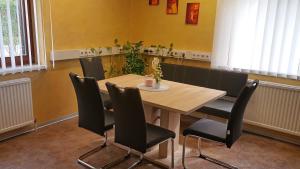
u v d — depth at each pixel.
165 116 2.67
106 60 4.30
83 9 3.73
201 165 2.67
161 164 2.62
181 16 4.00
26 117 3.15
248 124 3.62
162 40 4.30
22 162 2.61
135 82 2.99
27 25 3.11
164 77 3.95
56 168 2.53
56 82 3.57
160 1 4.19
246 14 3.41
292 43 3.12
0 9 2.79
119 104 2.06
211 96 2.53
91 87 2.24
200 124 2.57
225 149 3.05
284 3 3.12
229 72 3.47
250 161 2.80
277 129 3.30
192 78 3.73
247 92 2.11
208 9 3.71
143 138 2.04
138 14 4.52
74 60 3.76
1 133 2.94
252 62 3.45
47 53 3.37
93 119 2.42
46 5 3.25
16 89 2.98
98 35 4.04
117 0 4.26
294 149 3.13
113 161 2.65
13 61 2.98
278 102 3.24
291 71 3.18
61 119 3.75
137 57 4.47
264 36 3.30
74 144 3.03
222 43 3.65
